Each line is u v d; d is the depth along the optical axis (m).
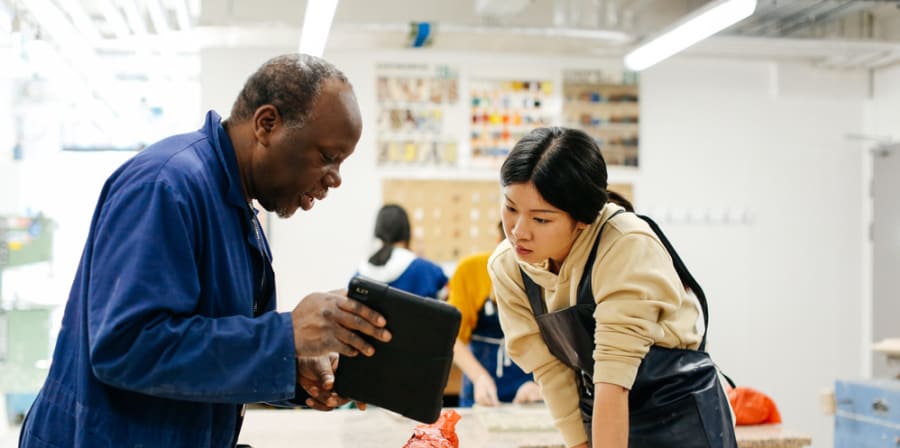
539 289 1.56
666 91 5.33
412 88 5.09
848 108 5.53
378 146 5.04
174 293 1.11
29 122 5.57
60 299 5.38
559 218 1.34
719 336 5.37
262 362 1.12
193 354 1.09
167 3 4.48
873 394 3.02
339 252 5.00
